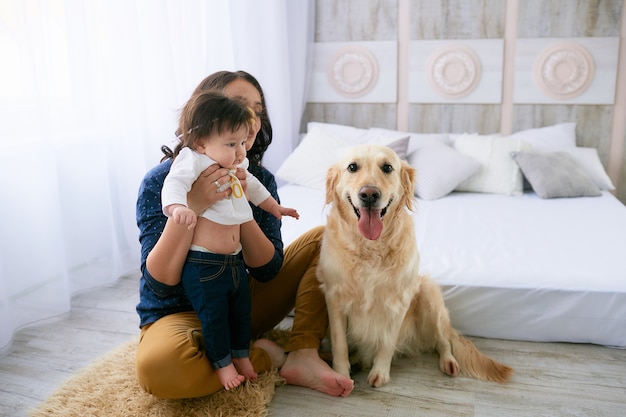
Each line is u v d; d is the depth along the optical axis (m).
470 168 3.25
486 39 3.69
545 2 3.56
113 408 1.58
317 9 3.92
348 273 1.70
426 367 1.86
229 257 1.49
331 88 4.02
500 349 1.95
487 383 1.74
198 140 1.44
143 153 2.77
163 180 1.62
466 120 3.84
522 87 3.71
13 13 2.04
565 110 3.68
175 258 1.44
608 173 3.71
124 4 2.60
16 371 1.87
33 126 2.17
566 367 1.82
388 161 1.68
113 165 2.72
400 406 1.62
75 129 2.53
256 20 3.52
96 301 2.49
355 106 4.01
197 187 1.44
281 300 1.91
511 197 3.17
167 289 1.52
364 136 3.68
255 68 3.56
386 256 1.69
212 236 1.46
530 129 3.71
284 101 3.75
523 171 3.22
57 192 2.27
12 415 1.61
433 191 3.14
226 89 1.70
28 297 2.24
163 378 1.45
